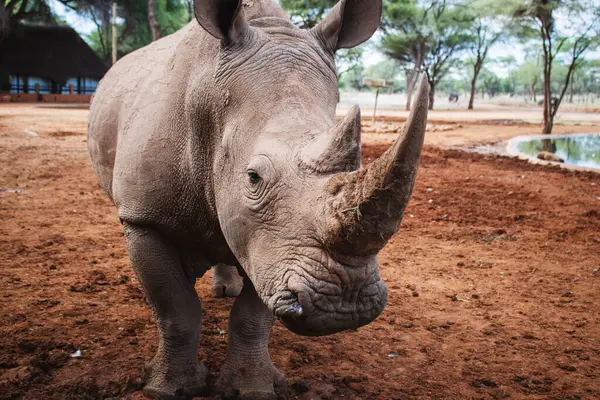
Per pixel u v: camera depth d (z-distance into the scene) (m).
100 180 5.09
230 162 3.17
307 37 3.44
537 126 36.50
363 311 2.68
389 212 2.30
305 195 2.65
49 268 6.67
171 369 4.02
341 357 4.76
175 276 3.94
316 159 2.65
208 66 3.56
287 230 2.71
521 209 10.71
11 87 59.31
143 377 4.16
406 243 8.38
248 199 2.93
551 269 7.36
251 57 3.27
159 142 3.79
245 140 3.09
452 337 5.27
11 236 7.91
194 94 3.55
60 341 4.77
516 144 23.36
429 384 4.39
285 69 3.20
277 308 2.71
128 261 7.07
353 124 2.56
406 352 4.91
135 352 4.67
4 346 4.66
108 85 5.02
